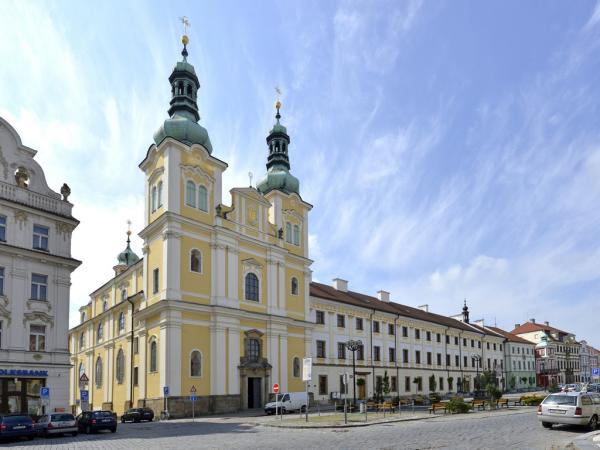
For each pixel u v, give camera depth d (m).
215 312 46.75
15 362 32.97
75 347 74.38
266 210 55.66
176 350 43.66
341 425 29.25
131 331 54.03
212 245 48.53
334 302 64.19
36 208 35.78
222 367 46.50
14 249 34.03
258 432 27.27
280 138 62.38
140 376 46.56
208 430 29.25
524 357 112.94
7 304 33.44
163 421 39.53
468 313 106.88
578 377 138.38
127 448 20.77
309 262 59.94
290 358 54.75
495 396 43.81
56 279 36.12
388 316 73.06
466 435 22.48
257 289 52.44
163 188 47.22
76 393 71.50
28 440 26.11
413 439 21.39
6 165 35.28
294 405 44.66
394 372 72.00
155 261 47.28
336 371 62.25
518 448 18.02
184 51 53.28
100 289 70.31
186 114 50.84
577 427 24.86
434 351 82.50
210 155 50.03
